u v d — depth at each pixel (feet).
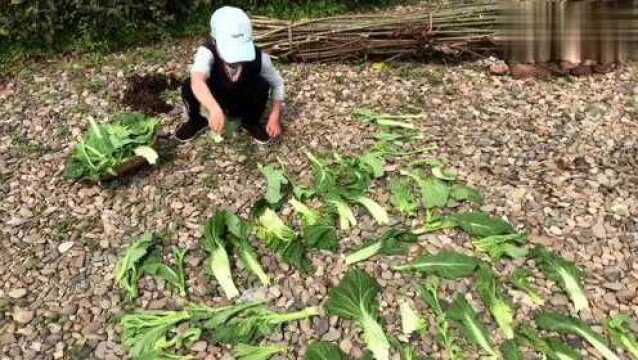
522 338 9.95
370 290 10.43
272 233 11.52
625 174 12.97
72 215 12.35
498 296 10.44
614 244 11.46
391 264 11.06
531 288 10.66
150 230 11.93
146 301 10.70
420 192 12.53
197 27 18.38
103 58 17.28
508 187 12.65
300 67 16.72
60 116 15.11
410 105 15.17
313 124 14.49
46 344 10.06
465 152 13.60
